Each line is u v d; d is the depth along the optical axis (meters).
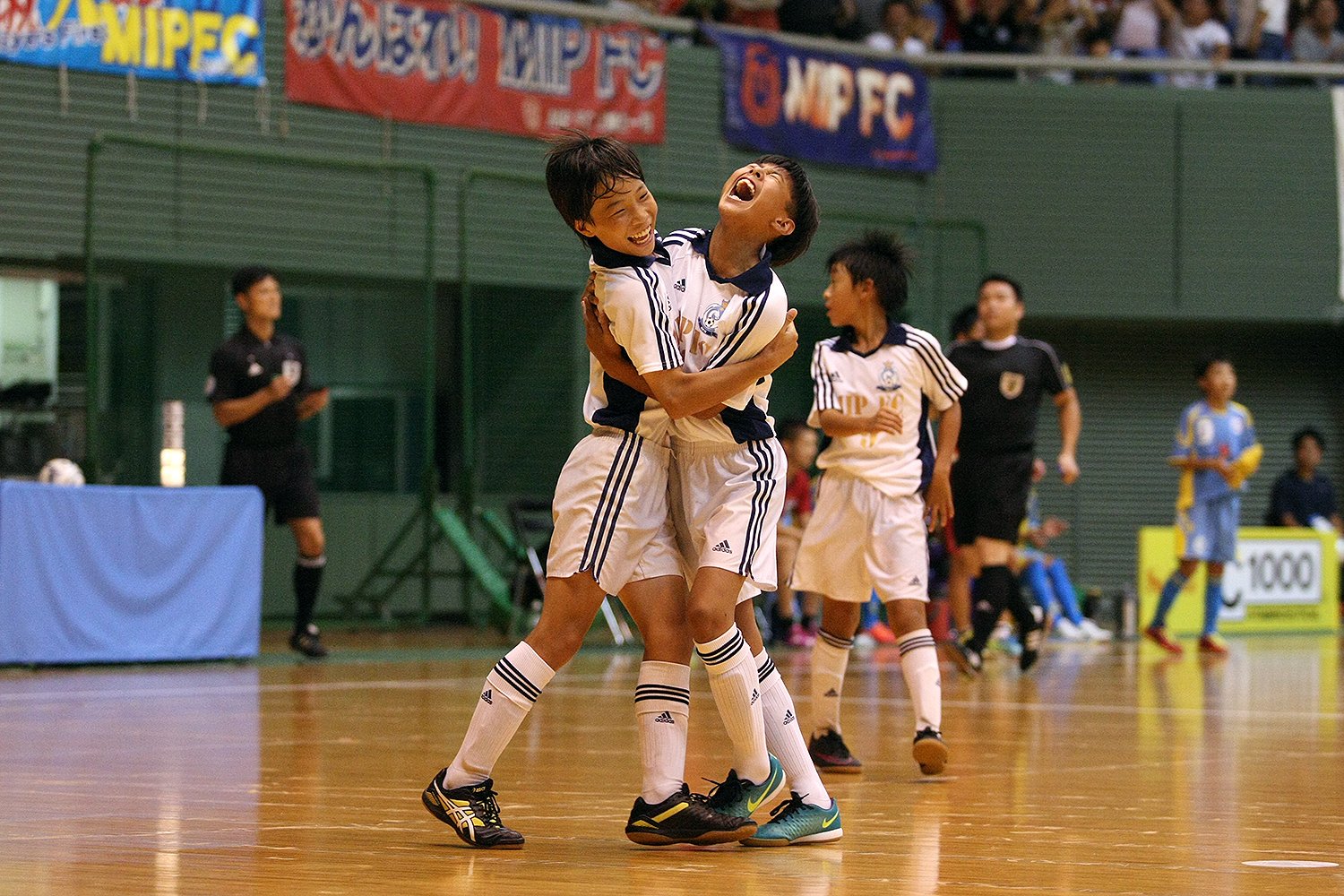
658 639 5.23
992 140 21.95
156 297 18.11
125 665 12.98
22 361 17.64
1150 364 23.34
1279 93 22.55
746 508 5.25
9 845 5.09
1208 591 16.59
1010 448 11.20
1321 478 21.44
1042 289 22.05
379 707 10.07
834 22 21.41
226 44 17.28
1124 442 23.23
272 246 17.59
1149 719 9.80
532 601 16.50
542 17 19.00
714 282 5.24
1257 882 4.56
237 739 8.29
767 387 5.41
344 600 18.03
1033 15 22.53
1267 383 23.66
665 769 5.16
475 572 17.08
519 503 16.62
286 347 13.77
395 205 18.28
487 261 18.69
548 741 8.28
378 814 5.80
